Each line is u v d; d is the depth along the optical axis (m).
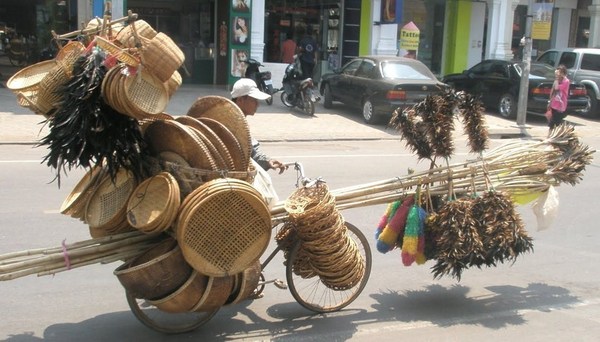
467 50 24.36
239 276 4.41
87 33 4.24
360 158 11.95
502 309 5.25
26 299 5.12
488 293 5.61
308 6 21.69
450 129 5.21
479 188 5.31
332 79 17.59
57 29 19.05
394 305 5.28
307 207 4.56
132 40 3.97
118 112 4.00
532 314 5.16
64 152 4.01
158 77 3.94
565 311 5.25
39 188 8.55
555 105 15.66
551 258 6.64
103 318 4.83
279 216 4.75
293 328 4.77
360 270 4.81
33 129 12.80
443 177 5.17
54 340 4.45
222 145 4.25
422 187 5.16
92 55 3.91
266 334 4.66
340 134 14.55
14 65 19.08
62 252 4.10
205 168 4.17
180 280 4.12
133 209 4.12
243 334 4.64
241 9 18.83
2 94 16.56
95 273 5.75
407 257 5.05
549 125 16.09
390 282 5.82
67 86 3.93
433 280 5.91
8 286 5.35
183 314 4.89
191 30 20.69
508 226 5.02
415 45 21.03
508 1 23.09
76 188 4.70
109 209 4.30
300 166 4.96
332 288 4.84
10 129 12.69
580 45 27.23
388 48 21.56
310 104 16.34
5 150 11.21
